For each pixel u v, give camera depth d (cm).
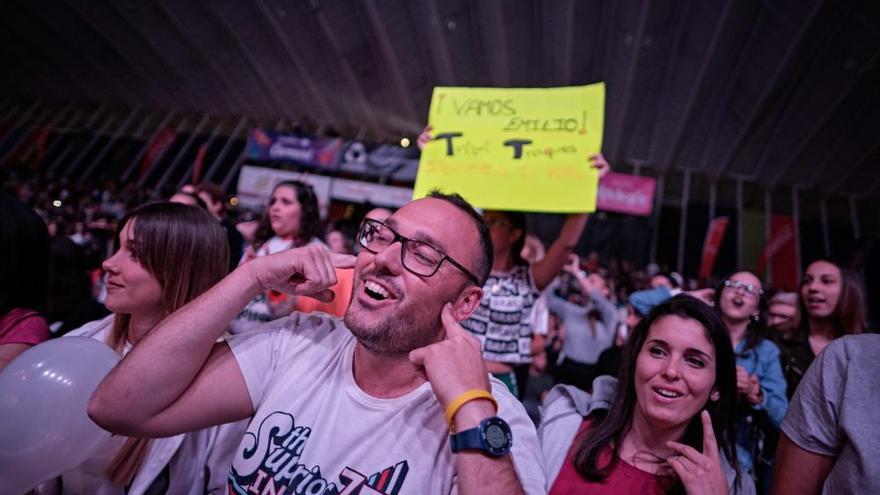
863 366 125
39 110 1897
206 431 143
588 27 977
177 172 1593
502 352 241
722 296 241
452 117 248
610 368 335
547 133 236
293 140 1291
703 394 141
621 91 1090
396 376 114
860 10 741
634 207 1206
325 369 119
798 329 249
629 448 147
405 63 1186
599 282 463
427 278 110
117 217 1044
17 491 120
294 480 105
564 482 145
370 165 1255
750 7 810
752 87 962
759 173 1259
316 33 1185
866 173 1130
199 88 1529
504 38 1052
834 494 124
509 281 249
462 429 92
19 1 1384
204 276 156
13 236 157
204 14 1227
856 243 1103
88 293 338
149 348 107
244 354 120
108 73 1595
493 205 230
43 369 119
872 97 912
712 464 122
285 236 312
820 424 131
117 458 137
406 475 103
